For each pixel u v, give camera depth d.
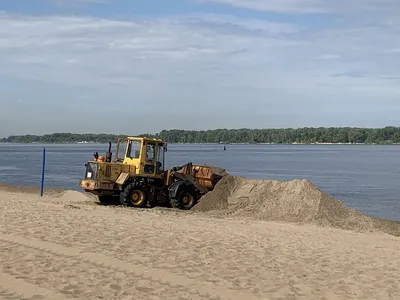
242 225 17.44
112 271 10.42
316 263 11.78
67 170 57.06
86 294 8.91
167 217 18.72
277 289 9.58
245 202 21.61
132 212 19.59
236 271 10.69
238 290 9.41
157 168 22.14
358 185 42.84
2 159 86.44
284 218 19.89
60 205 20.91
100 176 21.42
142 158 21.89
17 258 11.24
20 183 40.00
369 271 11.26
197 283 9.76
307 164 75.88
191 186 22.06
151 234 14.40
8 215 17.00
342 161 86.56
